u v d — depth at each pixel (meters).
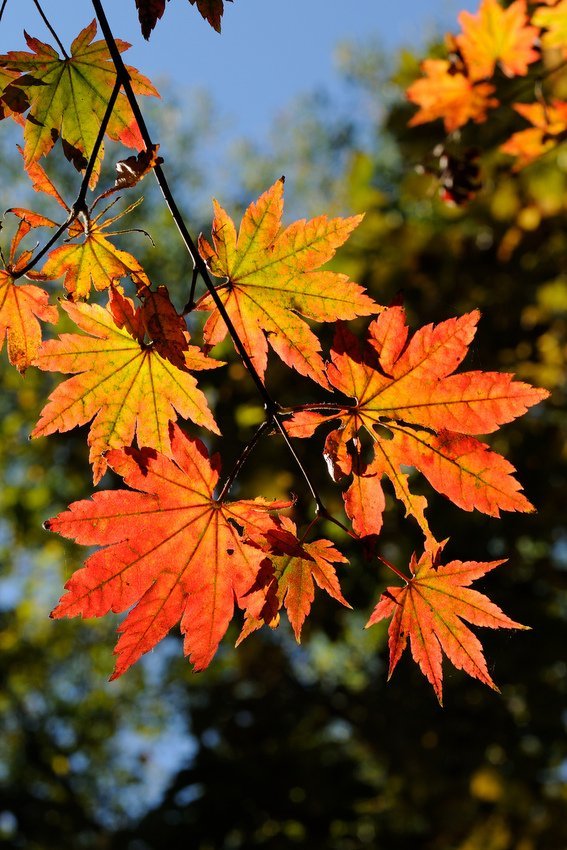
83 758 17.30
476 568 1.83
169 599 1.78
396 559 8.41
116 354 1.86
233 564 1.80
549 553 9.69
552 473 8.57
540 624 8.98
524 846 9.77
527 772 9.90
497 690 1.80
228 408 7.68
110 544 1.75
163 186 1.73
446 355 1.80
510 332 8.91
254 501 1.79
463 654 1.84
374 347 1.83
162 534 1.78
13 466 12.93
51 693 16.42
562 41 3.23
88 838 13.11
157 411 1.86
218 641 1.80
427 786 10.14
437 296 8.86
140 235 13.43
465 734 10.21
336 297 1.85
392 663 1.85
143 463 1.78
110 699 16.69
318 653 13.84
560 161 6.69
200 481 1.79
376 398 1.83
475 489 1.80
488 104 3.41
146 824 9.38
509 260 8.52
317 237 1.85
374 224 9.04
